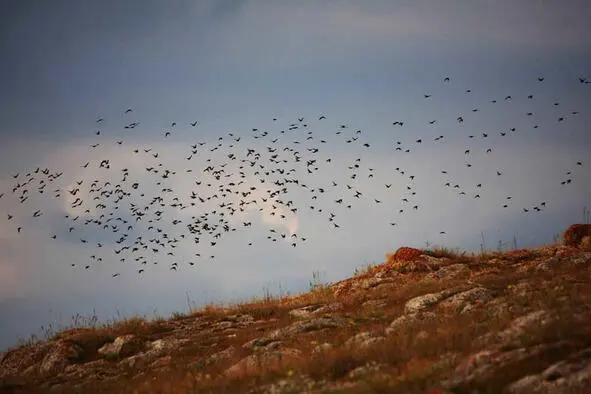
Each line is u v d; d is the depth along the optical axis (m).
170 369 68.44
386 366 49.66
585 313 50.97
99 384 67.94
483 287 75.38
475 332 53.84
